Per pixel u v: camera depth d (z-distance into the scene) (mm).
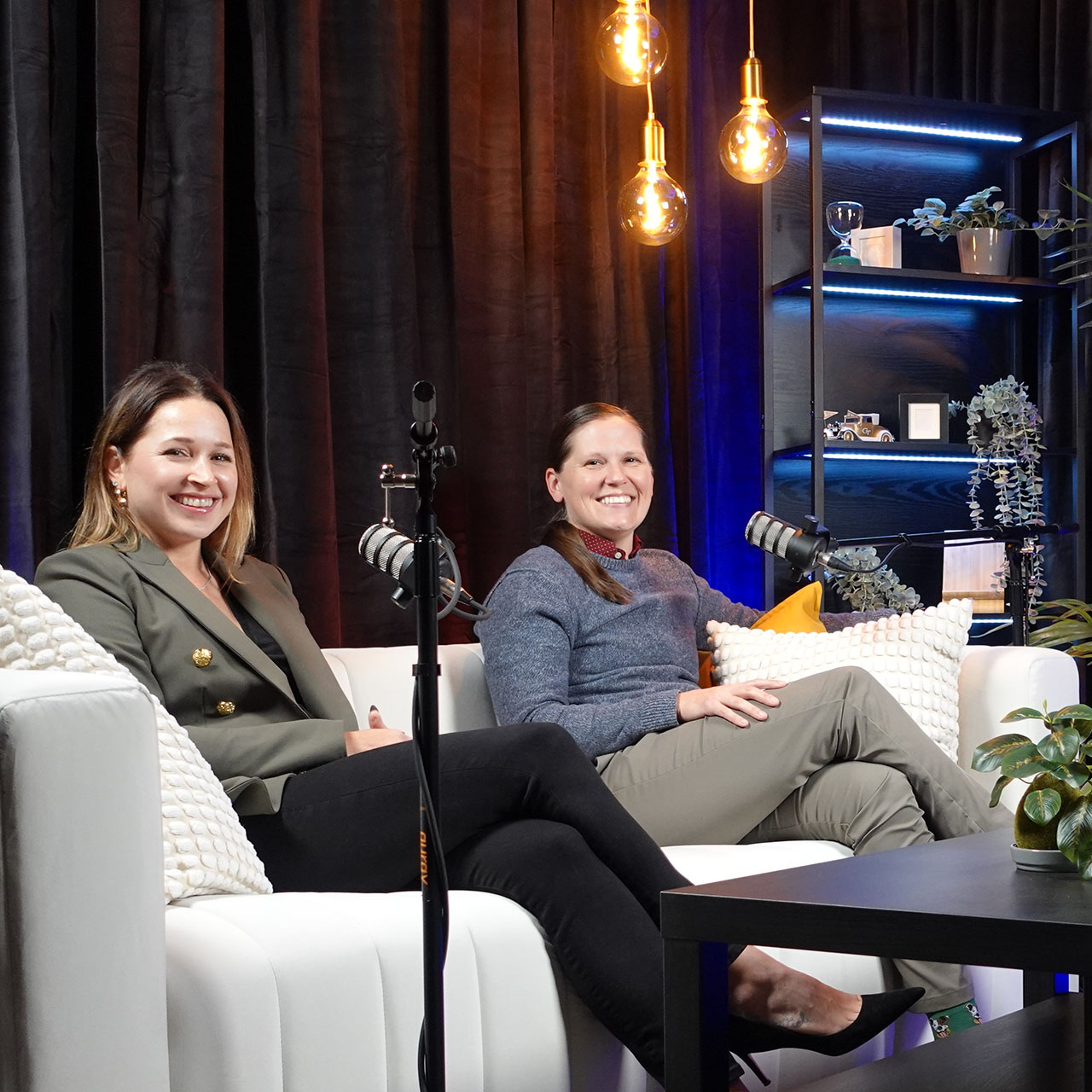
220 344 2725
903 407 3986
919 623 2453
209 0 2725
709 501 3689
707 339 3664
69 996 1141
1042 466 4168
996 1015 2146
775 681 2197
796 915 1348
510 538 3203
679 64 3625
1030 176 4207
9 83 2479
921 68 4152
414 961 1440
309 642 2107
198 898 1450
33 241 2502
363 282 3031
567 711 2275
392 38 3051
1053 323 4152
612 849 1710
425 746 1297
